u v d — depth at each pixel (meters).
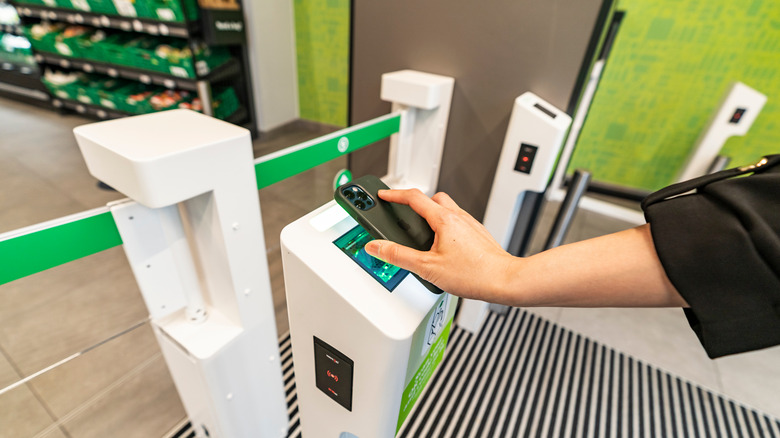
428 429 1.30
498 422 1.34
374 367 0.54
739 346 0.35
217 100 3.15
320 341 0.61
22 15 3.48
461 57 1.33
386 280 0.54
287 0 3.45
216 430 0.88
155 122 0.65
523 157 1.19
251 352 0.86
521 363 1.57
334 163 2.35
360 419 0.65
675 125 2.68
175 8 2.58
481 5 1.22
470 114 1.41
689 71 2.49
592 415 1.39
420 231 0.55
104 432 1.19
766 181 0.35
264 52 3.45
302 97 4.00
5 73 4.28
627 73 2.67
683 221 0.37
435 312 0.59
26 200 2.41
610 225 2.74
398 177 1.49
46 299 1.70
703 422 1.39
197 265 0.78
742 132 2.14
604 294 0.42
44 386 1.32
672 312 1.92
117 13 2.84
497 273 0.44
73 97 3.72
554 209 2.90
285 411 1.10
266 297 0.84
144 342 1.51
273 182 0.84
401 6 1.38
